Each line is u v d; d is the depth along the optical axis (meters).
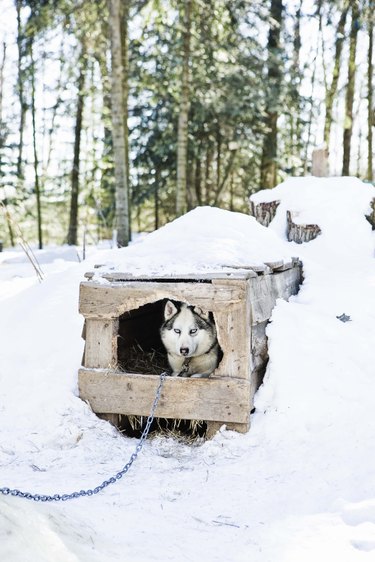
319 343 5.09
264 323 5.13
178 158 13.57
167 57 14.91
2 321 6.38
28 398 4.89
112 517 3.14
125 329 6.00
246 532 3.04
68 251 13.94
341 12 17.56
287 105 16.64
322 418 4.49
